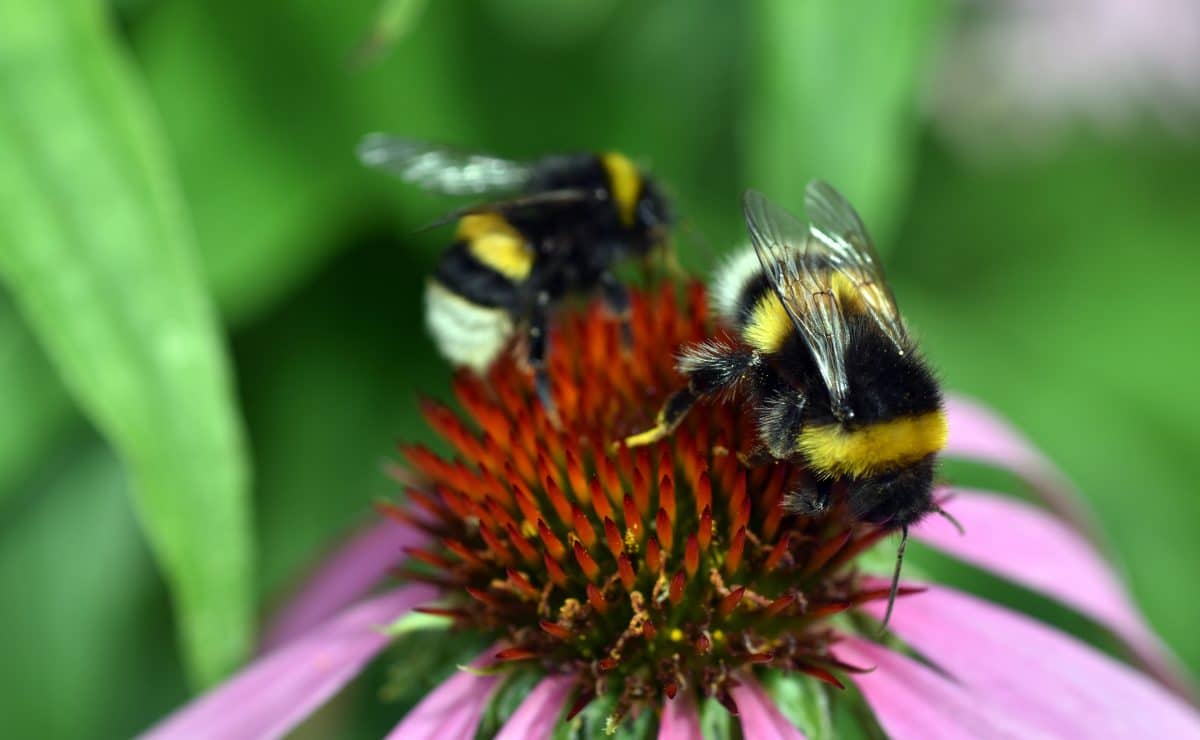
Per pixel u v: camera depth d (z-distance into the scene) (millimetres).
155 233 147
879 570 151
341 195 177
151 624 181
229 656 150
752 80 168
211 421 148
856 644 149
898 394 143
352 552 170
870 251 148
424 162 166
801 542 148
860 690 147
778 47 158
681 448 150
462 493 154
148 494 147
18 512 179
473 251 160
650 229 162
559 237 161
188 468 148
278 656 153
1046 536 161
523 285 160
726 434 150
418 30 181
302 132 177
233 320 171
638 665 146
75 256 146
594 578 148
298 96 177
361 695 178
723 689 145
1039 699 146
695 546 146
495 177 166
